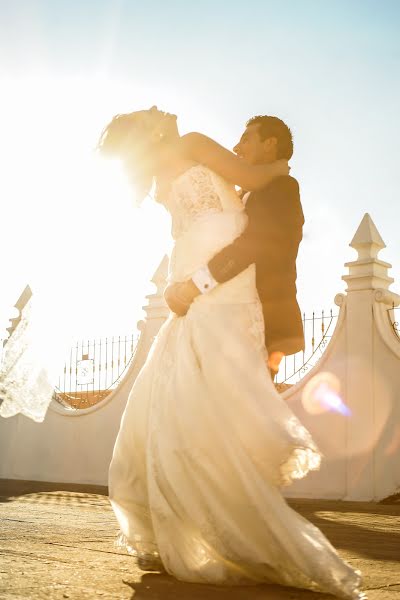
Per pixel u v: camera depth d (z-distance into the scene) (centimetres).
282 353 284
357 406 873
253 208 279
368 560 317
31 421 1321
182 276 279
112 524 458
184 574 248
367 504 787
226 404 252
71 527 436
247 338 267
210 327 264
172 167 288
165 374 269
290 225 275
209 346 260
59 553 313
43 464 1285
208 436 250
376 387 862
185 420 254
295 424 252
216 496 246
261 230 272
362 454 859
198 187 282
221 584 243
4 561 289
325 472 886
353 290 899
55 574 260
